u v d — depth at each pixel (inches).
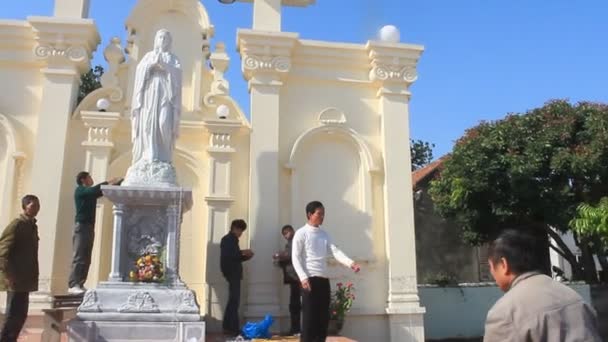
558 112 585.6
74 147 419.2
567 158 528.1
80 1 435.2
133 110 348.5
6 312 270.5
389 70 468.4
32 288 277.7
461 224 648.4
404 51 471.8
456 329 682.2
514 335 105.6
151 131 339.9
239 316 406.3
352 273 432.8
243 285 412.5
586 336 103.7
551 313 104.9
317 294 249.8
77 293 333.4
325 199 444.8
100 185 337.4
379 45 464.8
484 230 619.8
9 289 269.0
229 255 374.6
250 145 436.5
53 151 404.5
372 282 434.9
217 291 403.2
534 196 557.6
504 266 120.6
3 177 401.4
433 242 760.3
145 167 332.2
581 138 555.2
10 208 394.9
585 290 557.9
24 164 406.9
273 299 408.5
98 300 296.4
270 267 415.5
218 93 448.8
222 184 422.3
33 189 395.9
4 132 409.1
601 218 406.3
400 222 442.0
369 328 426.9
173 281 312.5
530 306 106.4
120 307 295.9
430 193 681.0
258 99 444.8
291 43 452.8
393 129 460.1
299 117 456.8
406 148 458.0
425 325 677.3
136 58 446.0
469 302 695.7
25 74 423.8
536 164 545.0
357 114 466.9
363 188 449.7
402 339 418.9
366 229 443.5
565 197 537.6
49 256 386.6
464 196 594.6
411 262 435.5
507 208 575.5
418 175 860.6
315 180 446.9
